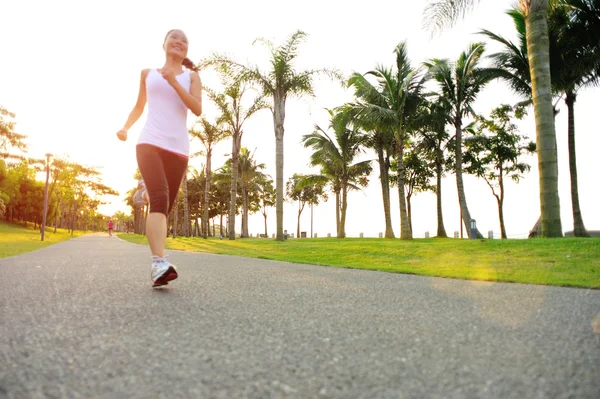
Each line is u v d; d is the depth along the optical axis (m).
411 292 2.99
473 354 1.38
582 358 1.34
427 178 28.83
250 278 3.79
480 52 19.34
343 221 27.52
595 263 5.38
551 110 9.02
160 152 3.11
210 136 28.69
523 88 17.00
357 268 5.45
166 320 1.86
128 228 126.56
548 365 1.27
